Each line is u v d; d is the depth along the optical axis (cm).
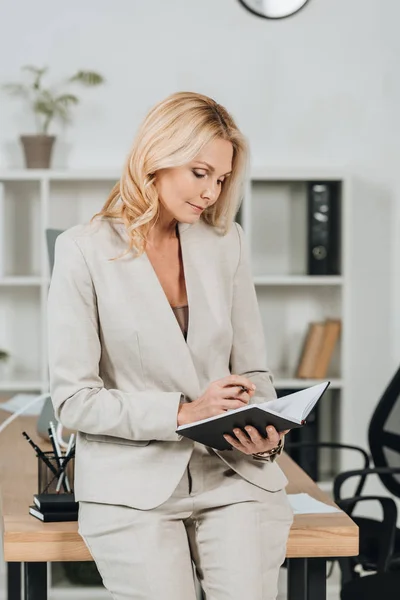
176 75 484
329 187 474
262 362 229
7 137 479
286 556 220
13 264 480
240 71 486
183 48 483
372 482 493
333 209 475
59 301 209
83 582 426
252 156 491
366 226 495
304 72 489
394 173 494
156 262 219
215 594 202
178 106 207
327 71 491
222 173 210
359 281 496
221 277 223
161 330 209
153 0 480
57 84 479
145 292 209
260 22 486
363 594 282
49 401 319
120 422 201
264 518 209
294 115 491
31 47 476
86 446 210
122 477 204
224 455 212
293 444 365
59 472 235
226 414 190
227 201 223
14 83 478
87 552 215
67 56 478
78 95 480
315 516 229
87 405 203
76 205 483
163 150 205
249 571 199
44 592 223
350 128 493
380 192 494
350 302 484
